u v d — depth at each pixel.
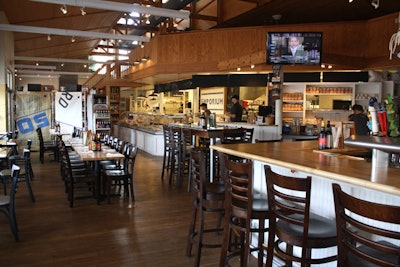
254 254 3.46
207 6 12.47
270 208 2.36
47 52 15.27
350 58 7.93
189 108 13.52
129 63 12.85
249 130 6.52
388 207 1.51
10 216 3.65
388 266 1.55
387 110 2.70
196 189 3.26
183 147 6.13
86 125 10.33
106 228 4.07
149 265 3.15
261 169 3.46
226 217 2.76
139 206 4.98
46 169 7.86
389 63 7.64
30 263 3.15
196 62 9.54
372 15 9.66
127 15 13.27
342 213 1.76
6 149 5.85
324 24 8.34
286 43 6.76
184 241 3.70
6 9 8.04
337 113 9.00
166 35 9.77
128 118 13.48
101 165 5.61
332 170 2.20
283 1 8.69
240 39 9.11
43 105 10.78
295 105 9.13
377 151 2.25
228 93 11.35
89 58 21.44
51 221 4.30
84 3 6.73
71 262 3.18
